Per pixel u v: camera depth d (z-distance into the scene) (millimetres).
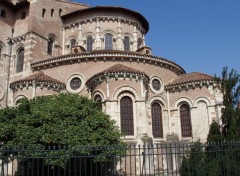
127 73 30312
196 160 18203
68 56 35281
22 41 39969
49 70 36344
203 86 34562
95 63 34781
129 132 29453
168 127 35312
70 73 35094
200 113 34156
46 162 19281
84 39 42469
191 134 34156
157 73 36469
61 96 25562
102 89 30453
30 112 24234
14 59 40156
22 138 20875
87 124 22531
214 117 33281
